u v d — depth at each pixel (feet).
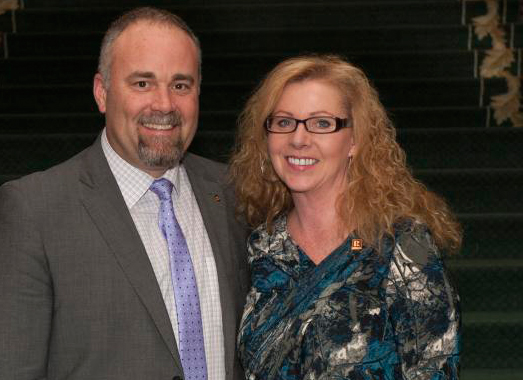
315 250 6.44
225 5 18.34
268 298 6.42
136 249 6.13
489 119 15.28
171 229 6.37
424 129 14.34
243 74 16.65
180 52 6.15
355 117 6.38
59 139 13.89
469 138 14.21
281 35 17.35
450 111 15.21
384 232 6.16
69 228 6.03
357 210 6.23
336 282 6.10
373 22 18.03
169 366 6.03
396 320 5.98
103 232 6.08
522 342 11.09
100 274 6.00
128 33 6.15
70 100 15.90
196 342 6.22
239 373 6.58
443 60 16.67
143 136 6.14
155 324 6.01
